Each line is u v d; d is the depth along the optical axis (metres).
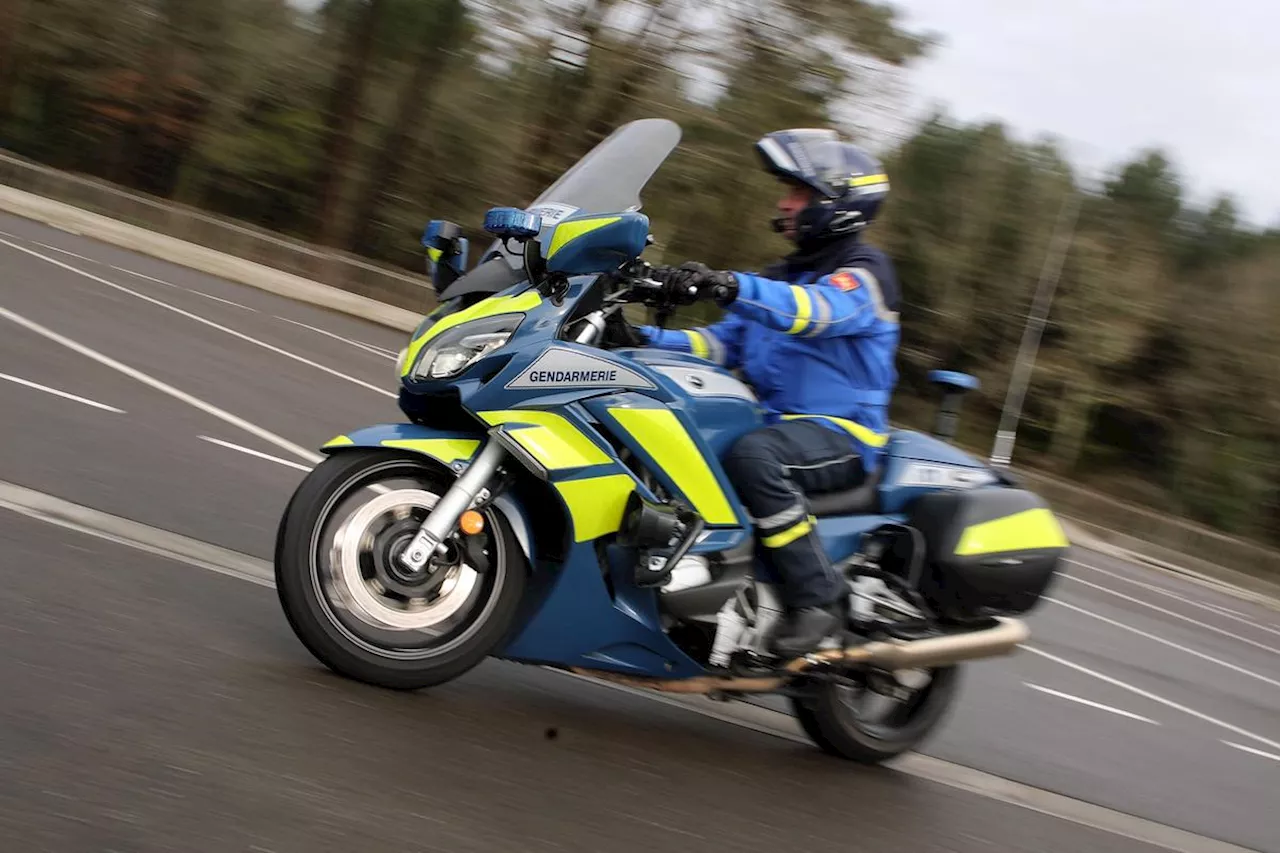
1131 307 39.53
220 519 6.04
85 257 19.02
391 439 3.87
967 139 40.75
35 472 5.94
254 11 37.66
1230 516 38.91
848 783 4.58
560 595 3.96
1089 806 5.19
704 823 3.74
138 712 3.38
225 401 9.73
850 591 4.51
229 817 2.94
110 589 4.41
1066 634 10.84
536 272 3.95
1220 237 42.22
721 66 26.39
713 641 4.22
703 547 4.13
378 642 3.93
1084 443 41.84
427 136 34.69
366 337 19.70
